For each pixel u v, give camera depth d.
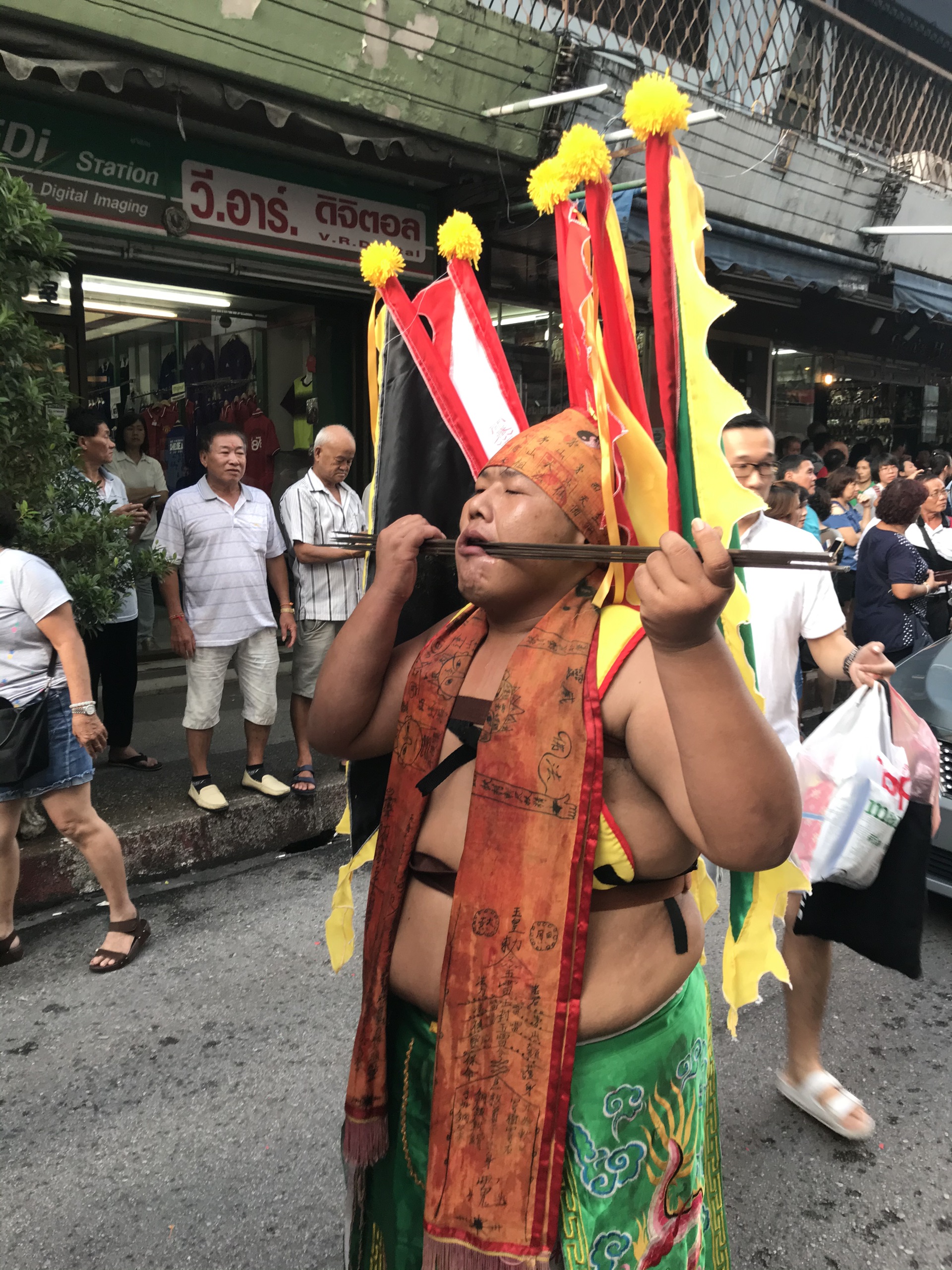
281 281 6.26
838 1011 3.06
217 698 4.20
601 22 6.86
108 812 4.12
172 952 3.39
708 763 0.97
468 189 6.62
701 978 1.36
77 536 3.53
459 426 1.58
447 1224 1.13
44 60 4.25
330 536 4.47
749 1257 2.06
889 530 5.15
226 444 4.18
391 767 1.33
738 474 2.49
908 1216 2.19
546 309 7.76
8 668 2.96
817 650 2.46
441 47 5.49
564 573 1.21
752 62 7.74
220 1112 2.54
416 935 1.26
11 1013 3.00
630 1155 1.17
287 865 4.20
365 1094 1.30
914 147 9.61
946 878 3.56
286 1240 2.11
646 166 1.08
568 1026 1.09
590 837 1.09
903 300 9.07
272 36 4.86
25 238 3.33
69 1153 2.39
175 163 5.48
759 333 10.33
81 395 6.07
